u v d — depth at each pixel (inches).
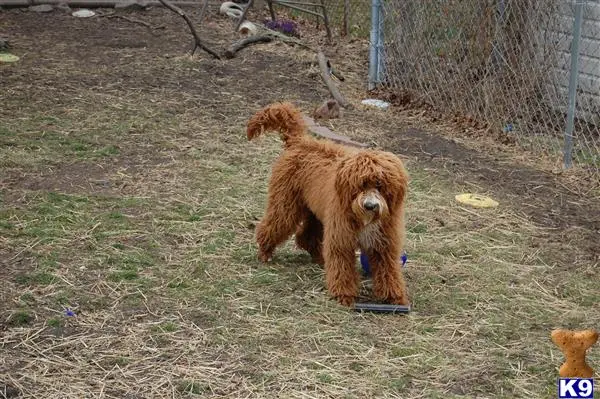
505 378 193.5
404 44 422.6
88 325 208.2
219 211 280.5
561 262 259.0
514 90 384.2
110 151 329.1
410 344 206.2
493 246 267.1
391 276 222.7
